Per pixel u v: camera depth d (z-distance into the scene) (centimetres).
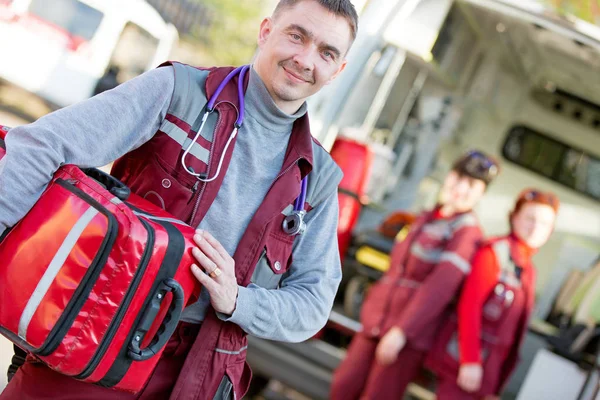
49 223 158
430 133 651
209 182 178
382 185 604
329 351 438
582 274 585
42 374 174
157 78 174
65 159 163
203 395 181
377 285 429
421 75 614
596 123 673
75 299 155
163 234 162
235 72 184
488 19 570
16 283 157
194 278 172
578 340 411
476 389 392
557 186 682
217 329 182
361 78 450
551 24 443
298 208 189
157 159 178
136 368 166
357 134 491
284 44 179
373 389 404
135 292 159
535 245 413
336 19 179
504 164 692
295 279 198
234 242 183
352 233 512
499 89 675
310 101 434
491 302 399
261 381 453
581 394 396
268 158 186
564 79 648
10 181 156
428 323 405
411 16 498
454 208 423
